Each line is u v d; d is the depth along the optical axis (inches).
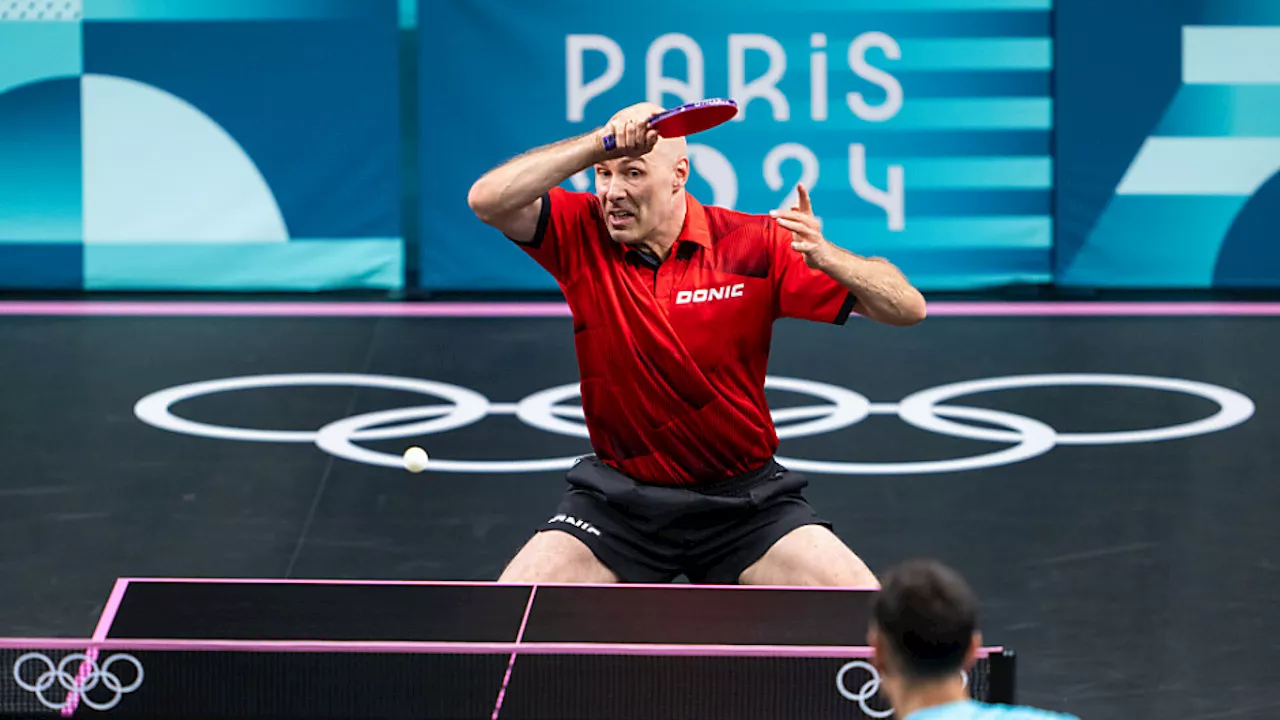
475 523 778.2
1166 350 1101.7
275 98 1246.3
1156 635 642.2
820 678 408.5
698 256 546.3
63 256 1264.8
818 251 510.6
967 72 1240.8
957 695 307.0
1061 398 991.0
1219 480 836.6
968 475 845.8
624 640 424.8
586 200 557.6
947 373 1049.5
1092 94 1245.1
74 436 914.1
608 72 1237.7
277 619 436.8
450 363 1077.1
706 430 550.9
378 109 1253.1
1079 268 1274.6
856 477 843.4
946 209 1262.3
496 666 412.5
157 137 1248.2
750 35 1230.3
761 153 1246.3
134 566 721.6
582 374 563.2
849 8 1228.5
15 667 414.6
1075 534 759.7
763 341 558.3
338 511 794.8
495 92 1246.3
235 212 1263.5
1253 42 1234.0
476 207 520.1
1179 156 1254.9
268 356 1090.7
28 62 1230.3
